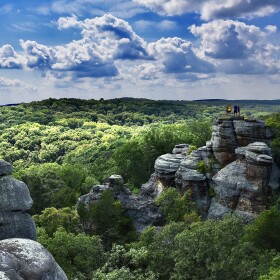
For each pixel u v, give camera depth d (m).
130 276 41.84
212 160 81.50
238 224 45.41
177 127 154.75
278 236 50.12
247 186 73.06
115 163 133.62
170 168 86.44
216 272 39.94
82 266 48.12
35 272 12.70
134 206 75.00
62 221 64.31
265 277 39.19
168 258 47.16
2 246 13.35
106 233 64.38
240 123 79.06
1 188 18.89
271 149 75.81
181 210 71.75
